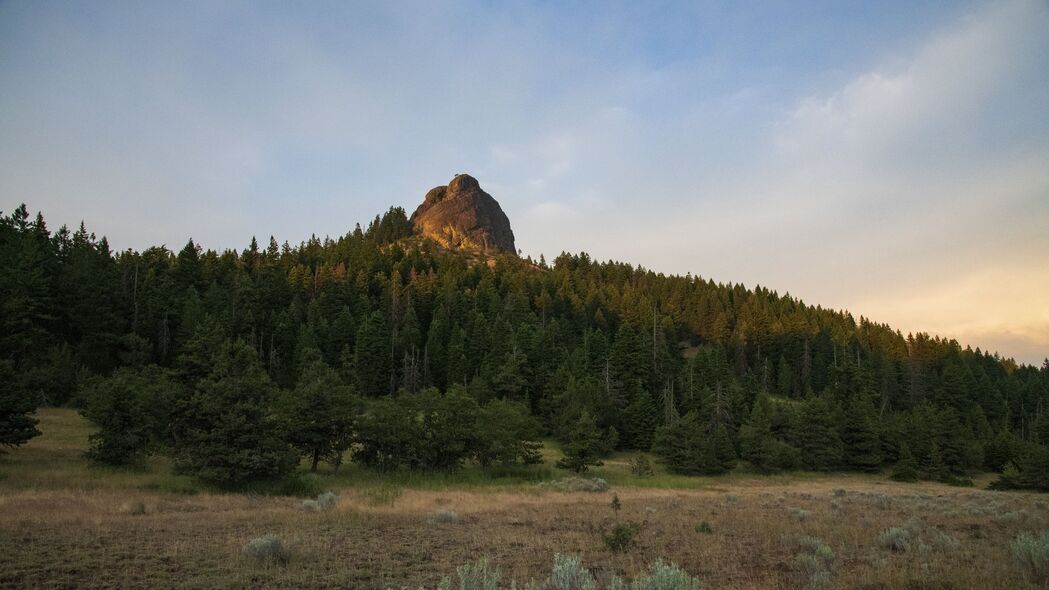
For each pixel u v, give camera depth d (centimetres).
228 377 3456
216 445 3106
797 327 14275
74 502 2131
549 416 8369
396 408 4897
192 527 1659
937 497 3753
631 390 9100
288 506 2405
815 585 1009
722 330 14700
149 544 1357
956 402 10650
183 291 10544
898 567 1166
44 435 4381
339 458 4525
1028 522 2053
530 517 2119
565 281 16762
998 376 14050
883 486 5784
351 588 1032
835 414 7806
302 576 1082
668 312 16038
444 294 12862
